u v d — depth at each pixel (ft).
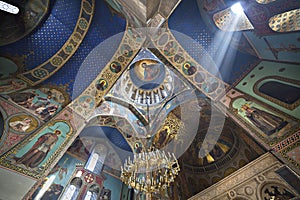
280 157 18.83
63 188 28.30
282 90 19.15
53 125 20.97
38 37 22.85
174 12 22.56
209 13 21.91
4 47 21.18
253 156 27.43
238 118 21.88
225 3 19.79
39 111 20.98
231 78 22.67
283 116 19.10
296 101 18.24
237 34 20.48
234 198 27.73
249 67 21.52
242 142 28.30
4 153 17.92
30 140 19.45
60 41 23.76
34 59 22.58
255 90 21.01
